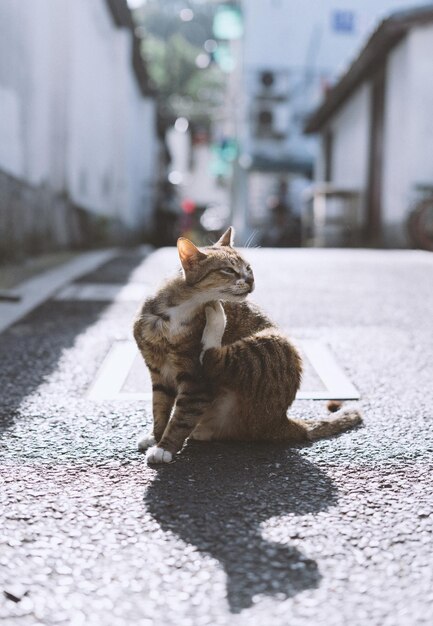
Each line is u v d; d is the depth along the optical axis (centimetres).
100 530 209
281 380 291
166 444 272
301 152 2816
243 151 2792
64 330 501
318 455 277
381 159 1546
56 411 328
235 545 200
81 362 416
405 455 276
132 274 805
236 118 2752
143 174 2383
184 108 3994
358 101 1747
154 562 190
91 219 1408
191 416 277
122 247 1767
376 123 1580
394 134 1427
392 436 299
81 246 1302
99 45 1529
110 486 243
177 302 283
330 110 1958
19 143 936
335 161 2047
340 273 835
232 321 304
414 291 695
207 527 212
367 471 259
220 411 293
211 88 4712
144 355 290
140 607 169
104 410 331
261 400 288
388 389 373
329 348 458
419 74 1330
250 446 289
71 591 176
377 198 1573
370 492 239
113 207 1820
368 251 1238
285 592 176
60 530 209
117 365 408
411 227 1212
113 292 664
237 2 2684
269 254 1121
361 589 177
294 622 163
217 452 281
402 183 1377
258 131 2778
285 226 2416
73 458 270
